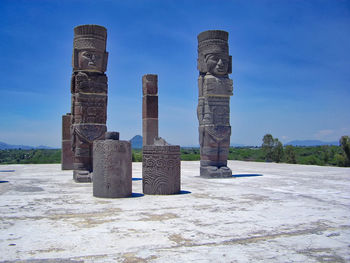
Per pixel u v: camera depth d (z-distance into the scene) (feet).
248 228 18.72
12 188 35.27
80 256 14.17
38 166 74.23
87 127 42.14
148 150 30.91
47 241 16.24
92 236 17.07
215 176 45.57
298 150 185.06
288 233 17.81
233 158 161.89
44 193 31.65
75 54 42.50
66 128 62.34
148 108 66.44
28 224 19.47
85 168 42.68
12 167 70.74
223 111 46.73
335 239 16.81
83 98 42.34
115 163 28.76
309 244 15.99
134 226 19.02
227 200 27.58
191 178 45.62
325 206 25.02
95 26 42.27
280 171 57.41
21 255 14.29
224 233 17.71
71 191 33.06
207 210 23.49
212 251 14.88
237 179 44.11
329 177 46.50
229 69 47.32
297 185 37.52
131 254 14.43
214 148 46.42
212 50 45.88
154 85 67.15
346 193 31.45
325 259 13.99
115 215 21.85
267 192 32.09
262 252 14.80
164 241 16.26
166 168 30.55
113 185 28.68
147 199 28.09
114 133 30.04
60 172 57.00
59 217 21.26
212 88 45.70
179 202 26.63
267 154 134.72
